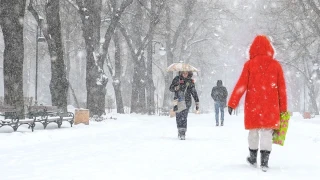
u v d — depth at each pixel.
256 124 19.36
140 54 109.38
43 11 94.19
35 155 24.75
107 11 102.94
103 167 19.59
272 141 20.06
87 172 18.14
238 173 17.84
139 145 30.53
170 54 130.50
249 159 20.17
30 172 18.27
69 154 25.05
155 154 24.91
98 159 22.59
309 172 18.31
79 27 115.75
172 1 119.44
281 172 18.27
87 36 71.19
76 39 129.25
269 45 20.39
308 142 34.28
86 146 30.03
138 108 113.56
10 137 35.47
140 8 112.38
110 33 73.69
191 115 113.31
